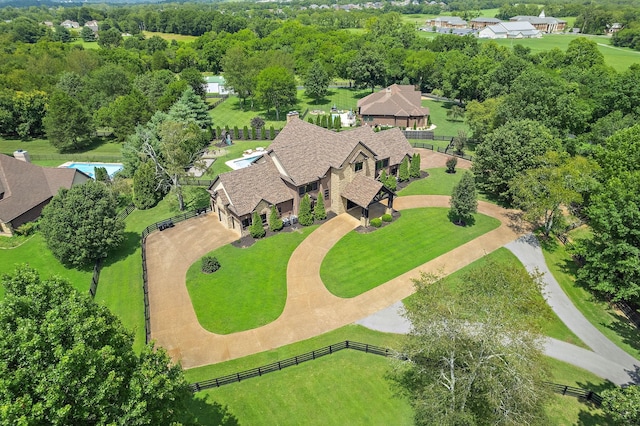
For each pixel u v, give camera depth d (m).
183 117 89.25
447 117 106.81
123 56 152.50
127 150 72.94
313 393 31.92
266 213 54.94
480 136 80.00
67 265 49.56
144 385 20.27
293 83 108.06
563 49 176.00
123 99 95.56
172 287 44.66
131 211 62.75
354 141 56.31
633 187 39.69
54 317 18.97
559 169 49.12
